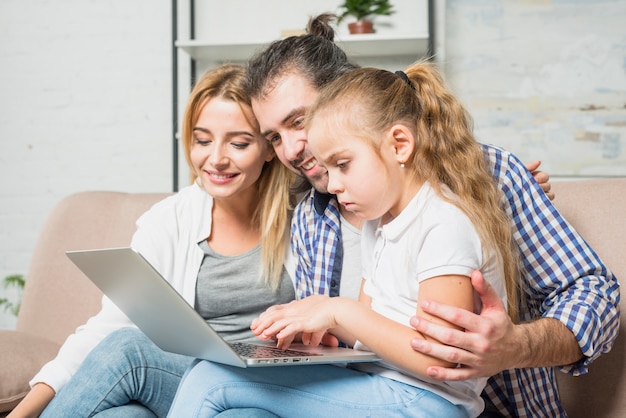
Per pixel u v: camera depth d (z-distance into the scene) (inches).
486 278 45.6
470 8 135.9
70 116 157.8
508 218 51.7
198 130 63.1
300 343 52.0
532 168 57.4
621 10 130.9
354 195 48.1
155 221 67.0
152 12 155.9
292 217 65.2
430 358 42.3
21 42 159.6
